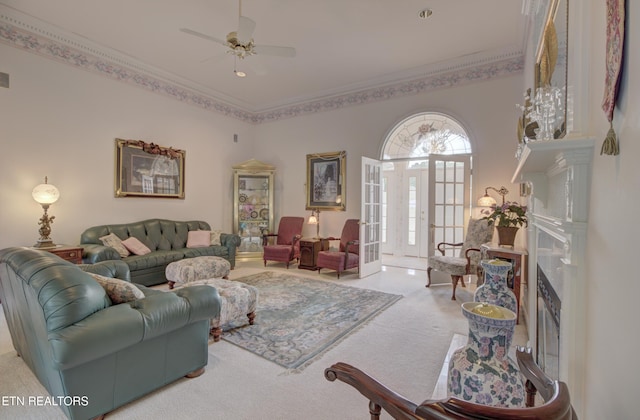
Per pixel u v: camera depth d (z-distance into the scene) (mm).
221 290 2971
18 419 1757
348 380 965
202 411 1853
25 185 3861
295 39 4160
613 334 974
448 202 4875
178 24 3850
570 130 1396
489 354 908
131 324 1734
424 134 5395
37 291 1597
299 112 6531
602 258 1088
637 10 816
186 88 5695
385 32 4000
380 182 5668
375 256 5551
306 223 6465
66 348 1496
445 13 3602
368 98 5730
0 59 3643
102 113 4570
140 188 5023
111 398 1760
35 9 3580
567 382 1319
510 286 3303
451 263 4086
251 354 2537
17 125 3789
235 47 3248
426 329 3035
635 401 811
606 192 1060
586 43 1271
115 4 3459
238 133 6773
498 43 4309
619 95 921
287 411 1860
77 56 4289
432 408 635
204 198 6066
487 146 4680
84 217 4395
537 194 2178
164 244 5059
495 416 563
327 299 3924
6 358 2406
